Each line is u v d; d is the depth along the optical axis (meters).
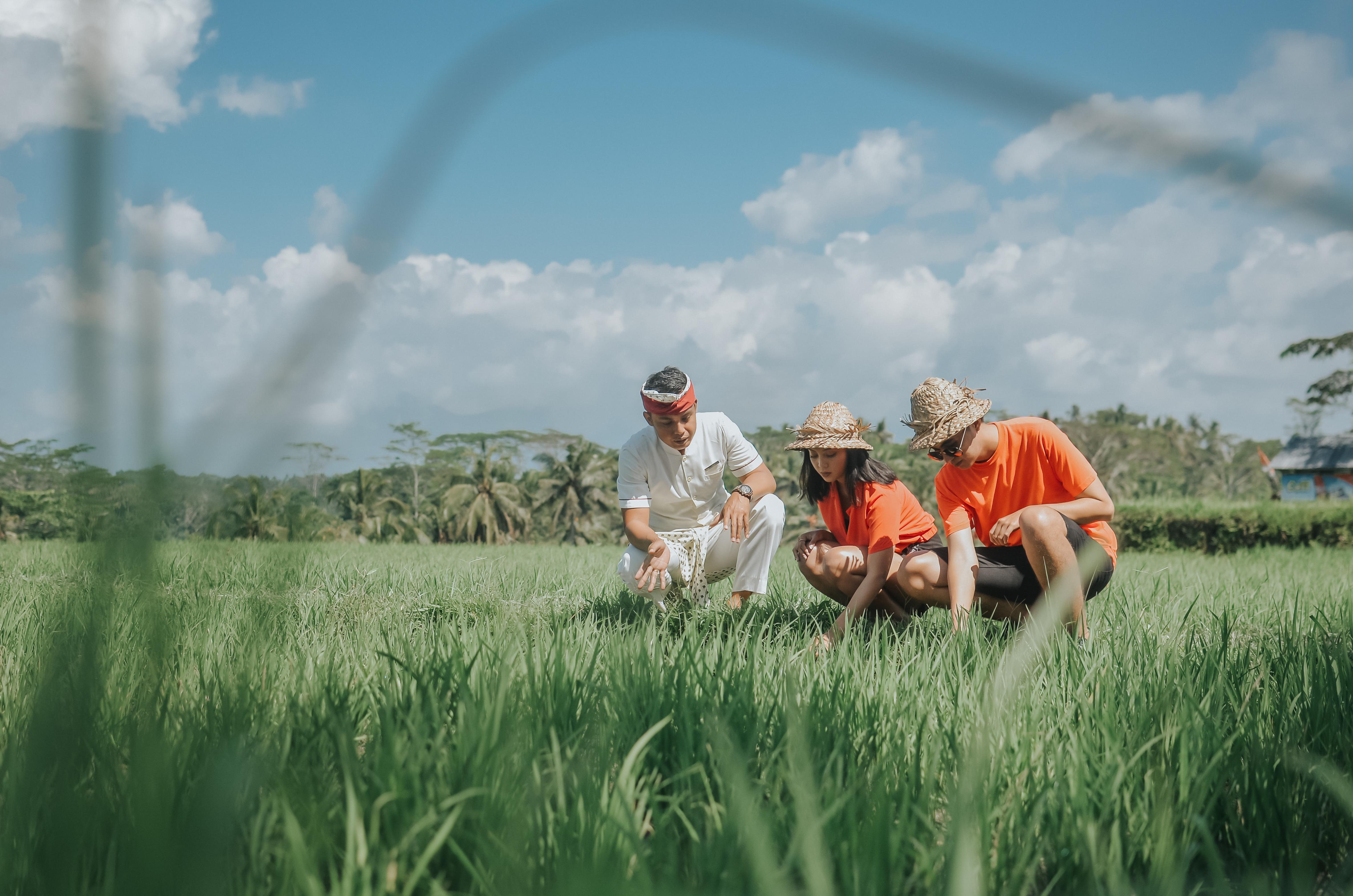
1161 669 2.74
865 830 1.50
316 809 1.43
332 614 4.59
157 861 0.90
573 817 1.52
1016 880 1.45
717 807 1.65
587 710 2.12
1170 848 1.55
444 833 1.35
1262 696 2.41
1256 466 100.69
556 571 8.08
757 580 5.07
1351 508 18.27
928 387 4.28
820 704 2.22
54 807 0.85
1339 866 1.72
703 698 2.23
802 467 4.84
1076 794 1.74
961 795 1.27
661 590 5.02
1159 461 81.00
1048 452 4.25
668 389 4.63
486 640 2.83
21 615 4.10
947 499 4.49
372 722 2.12
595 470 67.81
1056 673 2.72
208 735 1.69
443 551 14.70
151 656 0.91
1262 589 6.23
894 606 4.78
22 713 1.53
